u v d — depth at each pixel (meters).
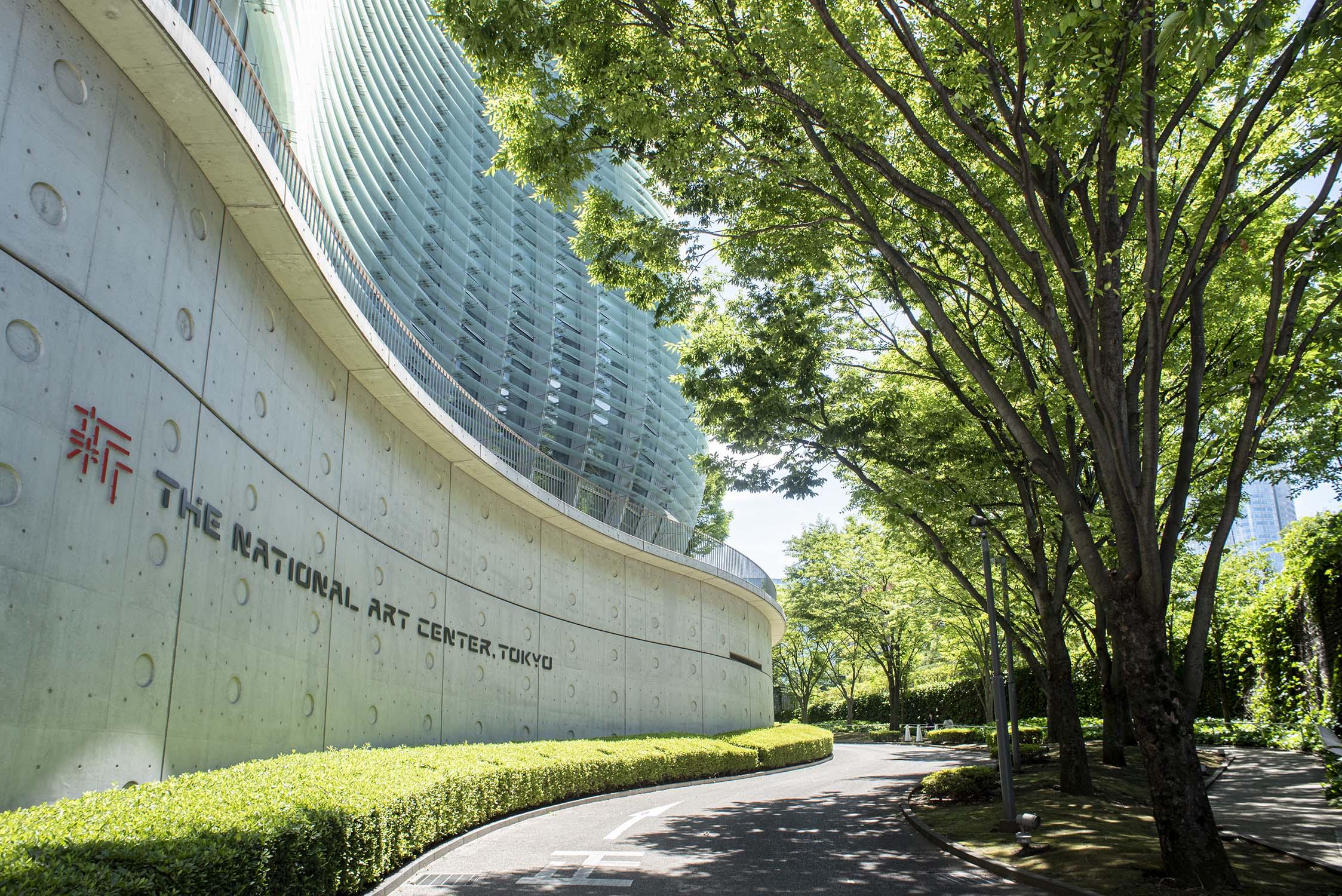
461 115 30.70
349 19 25.84
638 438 34.91
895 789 19.56
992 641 12.56
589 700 24.88
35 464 7.46
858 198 10.89
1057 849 10.17
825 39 9.96
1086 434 15.44
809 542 51.91
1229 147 10.05
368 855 7.78
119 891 4.45
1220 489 17.91
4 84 7.45
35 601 7.36
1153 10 7.09
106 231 8.59
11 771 7.00
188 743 9.59
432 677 17.72
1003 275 9.80
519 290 30.34
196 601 9.92
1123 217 9.98
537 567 23.19
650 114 9.88
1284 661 25.09
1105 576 9.30
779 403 16.44
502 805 13.06
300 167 13.84
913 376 16.86
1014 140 9.33
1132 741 25.17
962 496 16.84
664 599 29.81
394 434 16.97
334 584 14.09
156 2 8.35
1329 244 8.55
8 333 7.27
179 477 9.66
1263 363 9.10
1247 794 15.30
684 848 11.09
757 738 27.22
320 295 12.88
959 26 9.40
